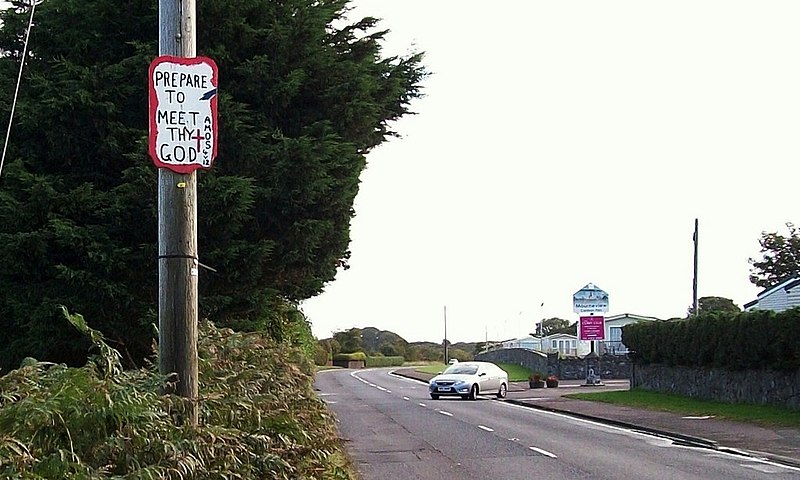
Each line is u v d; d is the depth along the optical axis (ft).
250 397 24.61
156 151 21.30
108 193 42.68
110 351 19.39
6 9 45.68
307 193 45.65
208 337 28.58
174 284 21.27
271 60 47.01
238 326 46.65
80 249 41.88
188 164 21.44
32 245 41.55
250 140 44.73
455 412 92.89
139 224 43.21
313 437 26.96
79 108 42.86
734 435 65.92
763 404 85.51
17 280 43.24
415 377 196.95
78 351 44.73
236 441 21.06
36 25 45.52
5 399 17.04
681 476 46.09
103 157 44.55
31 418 15.99
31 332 42.57
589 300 152.46
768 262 197.36
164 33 21.77
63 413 16.93
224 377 25.34
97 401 17.40
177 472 17.80
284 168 44.88
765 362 85.35
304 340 79.87
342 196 48.06
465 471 47.60
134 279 43.68
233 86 46.60
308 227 46.47
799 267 194.49
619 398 106.93
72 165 44.86
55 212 42.29
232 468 20.24
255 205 45.62
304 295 57.00
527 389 142.82
